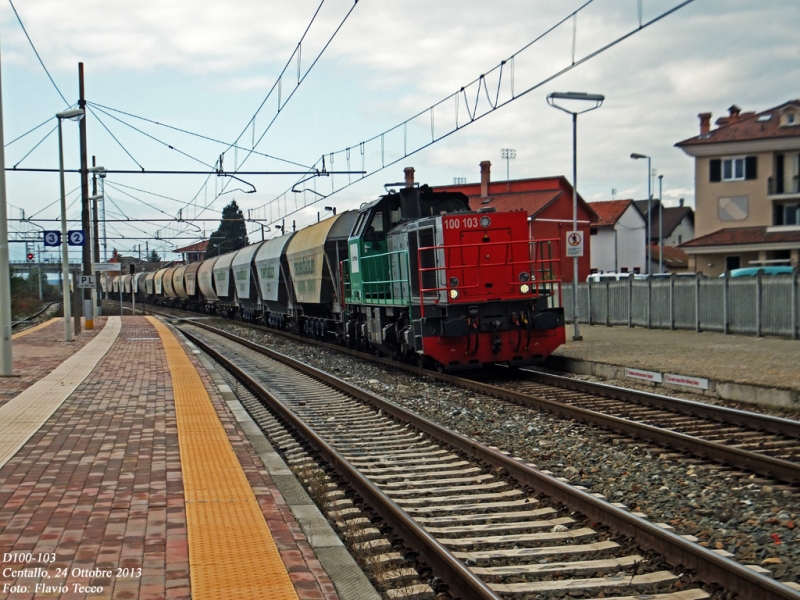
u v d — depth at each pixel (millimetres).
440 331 15453
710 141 42656
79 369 17172
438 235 15578
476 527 6438
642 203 75750
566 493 6934
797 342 18547
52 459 8070
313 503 6867
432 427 10352
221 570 4867
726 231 41938
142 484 7027
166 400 12344
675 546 5477
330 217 25750
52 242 26484
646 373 14250
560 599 5066
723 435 9719
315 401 13930
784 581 5137
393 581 5383
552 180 54031
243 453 8531
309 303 27250
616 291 26469
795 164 41250
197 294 55938
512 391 13000
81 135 34438
